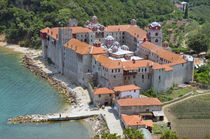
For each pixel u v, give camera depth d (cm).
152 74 15700
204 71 18538
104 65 15612
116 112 14075
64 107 15062
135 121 12188
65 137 12325
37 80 19025
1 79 18925
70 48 18438
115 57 17575
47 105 15288
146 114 13250
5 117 13988
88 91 16650
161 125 12569
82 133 12631
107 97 14800
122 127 12688
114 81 15400
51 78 19250
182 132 12075
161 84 15900
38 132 12719
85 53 17162
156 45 18900
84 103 15200
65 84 18012
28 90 17250
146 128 12044
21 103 15488
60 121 13662
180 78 16950
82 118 13838
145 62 16025
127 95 14512
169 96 15462
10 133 12631
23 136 12394
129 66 15700
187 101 15025
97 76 16812
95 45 18625
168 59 16938
